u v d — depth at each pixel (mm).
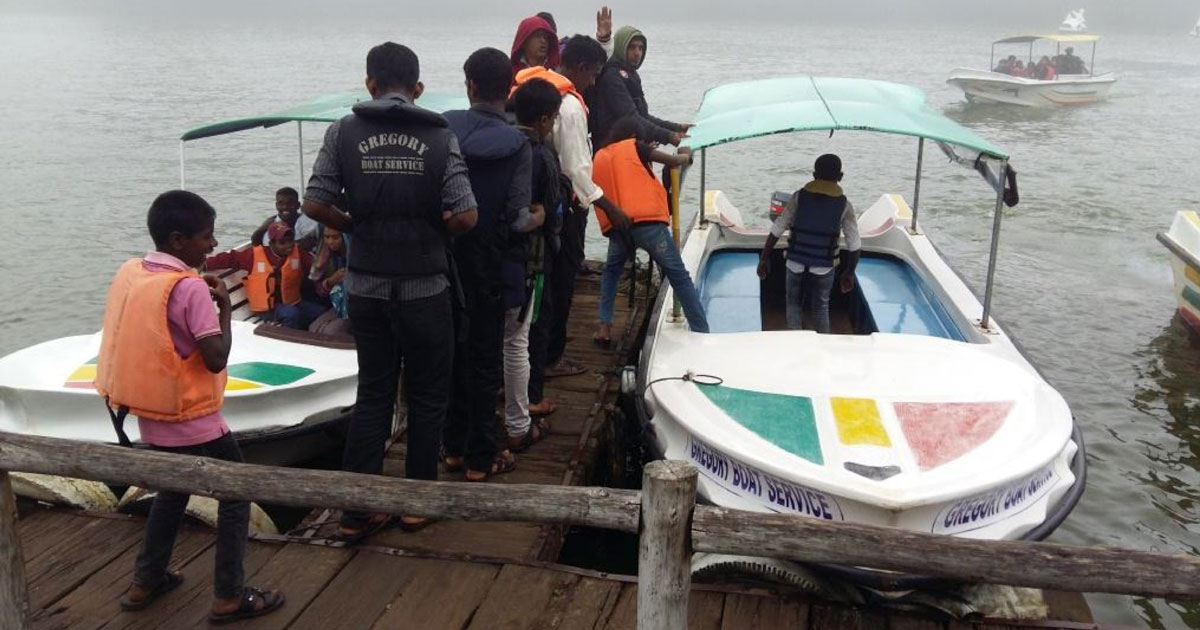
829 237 5738
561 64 5391
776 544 2346
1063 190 16094
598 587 3666
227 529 3355
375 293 3539
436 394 3779
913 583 3564
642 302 7555
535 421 4992
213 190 15492
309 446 5230
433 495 2670
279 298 6289
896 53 64812
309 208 3465
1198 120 25641
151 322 3094
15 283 11086
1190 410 7664
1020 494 3857
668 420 4457
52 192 15297
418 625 3436
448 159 3453
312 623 3436
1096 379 8266
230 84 35062
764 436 4047
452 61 53500
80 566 3854
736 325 5898
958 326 5746
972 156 5156
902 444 3934
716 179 16297
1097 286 10844
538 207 4078
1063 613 4531
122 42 73750
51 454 2871
